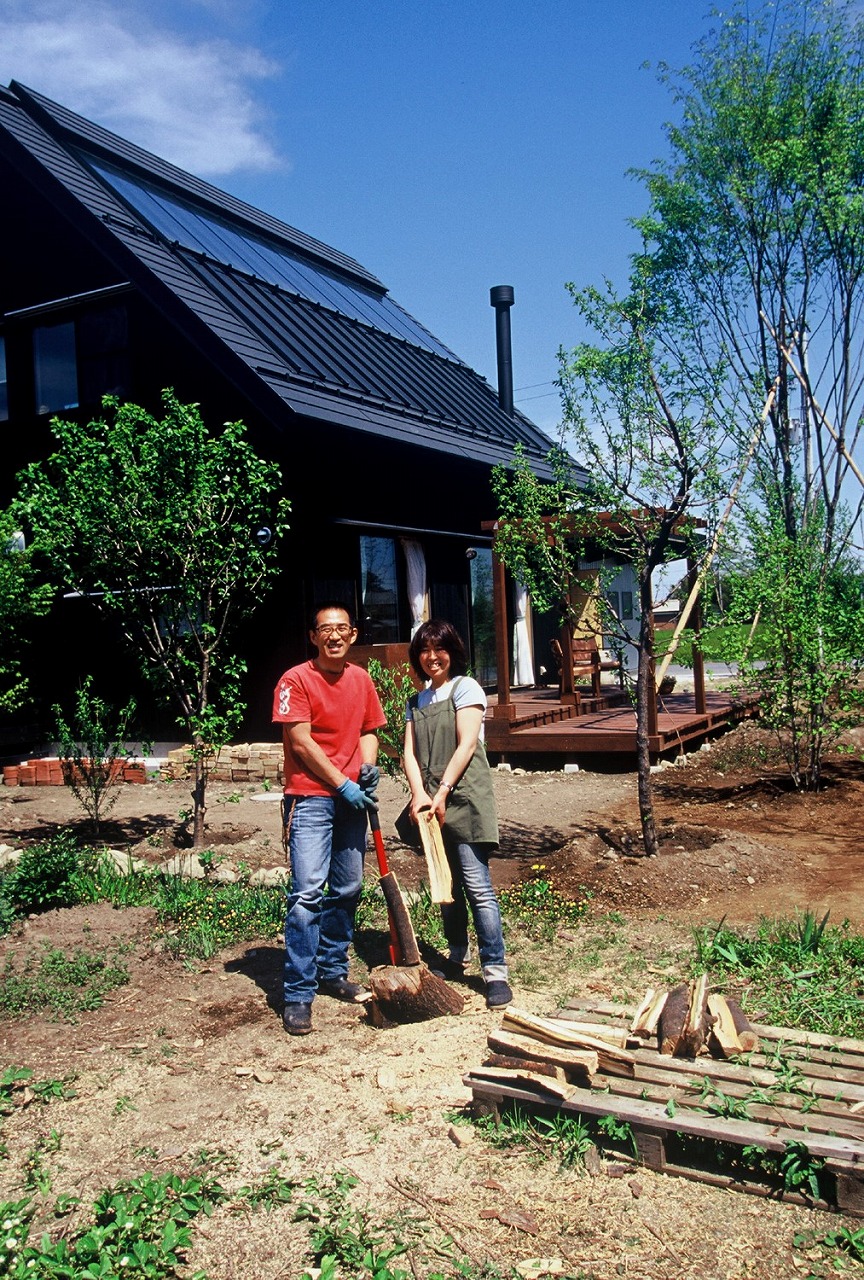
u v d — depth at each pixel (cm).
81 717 941
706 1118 322
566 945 557
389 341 1784
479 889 481
